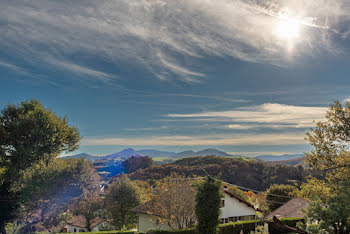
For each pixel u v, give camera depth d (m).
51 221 34.25
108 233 28.50
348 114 21.41
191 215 28.31
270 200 55.19
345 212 12.47
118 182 52.91
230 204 35.41
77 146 40.88
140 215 35.97
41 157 35.84
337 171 21.77
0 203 31.69
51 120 36.56
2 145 33.75
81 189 36.94
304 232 13.09
